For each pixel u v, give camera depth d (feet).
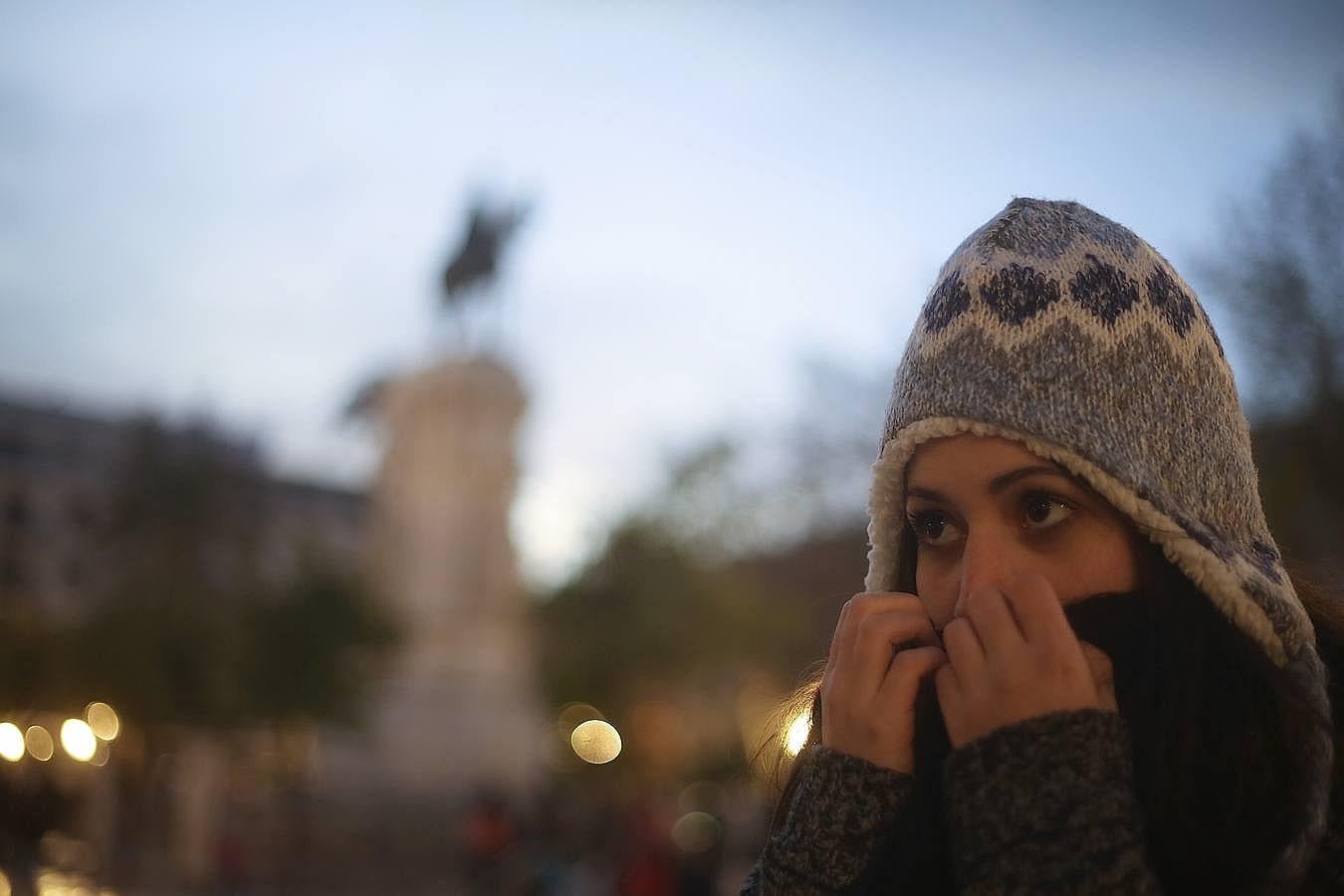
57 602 163.32
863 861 4.47
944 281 4.90
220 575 104.32
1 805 56.90
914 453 4.89
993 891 3.90
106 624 88.53
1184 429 4.57
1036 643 4.17
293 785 98.68
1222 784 4.50
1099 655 4.37
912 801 4.50
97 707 85.35
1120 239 4.79
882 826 4.47
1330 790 4.54
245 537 107.04
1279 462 44.80
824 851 4.49
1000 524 4.67
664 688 136.05
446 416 113.60
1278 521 42.27
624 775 136.87
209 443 108.27
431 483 112.47
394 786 103.14
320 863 92.32
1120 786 3.96
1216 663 4.60
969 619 4.37
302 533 107.24
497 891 49.11
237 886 79.46
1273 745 4.51
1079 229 4.77
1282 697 4.44
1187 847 4.42
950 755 4.17
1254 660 4.46
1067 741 4.01
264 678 93.56
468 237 115.65
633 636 128.57
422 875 90.38
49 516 178.50
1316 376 45.32
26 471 178.19
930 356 4.78
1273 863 4.30
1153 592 4.58
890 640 4.61
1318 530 45.21
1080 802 3.93
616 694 134.82
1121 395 4.51
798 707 5.87
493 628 111.45
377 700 105.09
